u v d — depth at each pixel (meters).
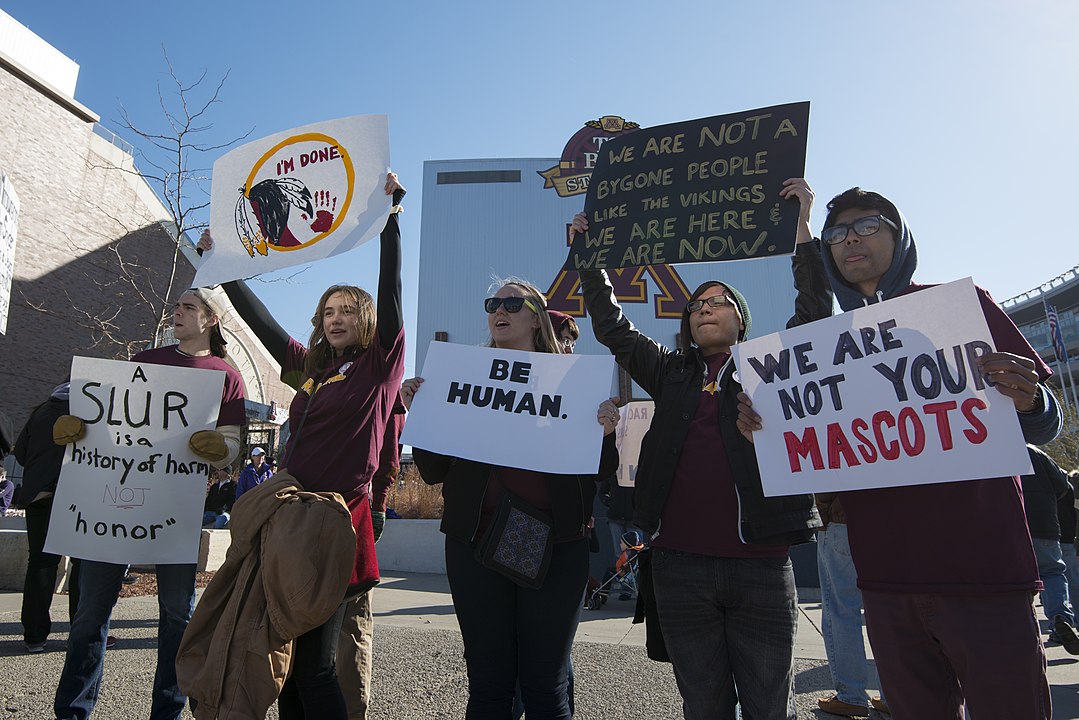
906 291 2.13
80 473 2.91
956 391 1.77
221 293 14.88
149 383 3.02
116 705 3.22
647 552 2.43
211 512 10.42
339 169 2.95
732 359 2.36
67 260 20.81
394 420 3.63
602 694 3.55
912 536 1.78
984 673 1.63
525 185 31.39
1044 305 59.41
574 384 2.57
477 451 2.44
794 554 8.61
